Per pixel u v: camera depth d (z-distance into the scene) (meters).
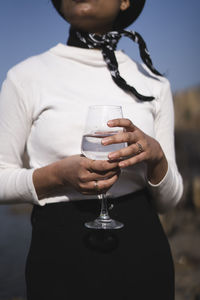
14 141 1.25
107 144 1.03
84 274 1.13
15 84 1.25
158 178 1.27
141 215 1.26
